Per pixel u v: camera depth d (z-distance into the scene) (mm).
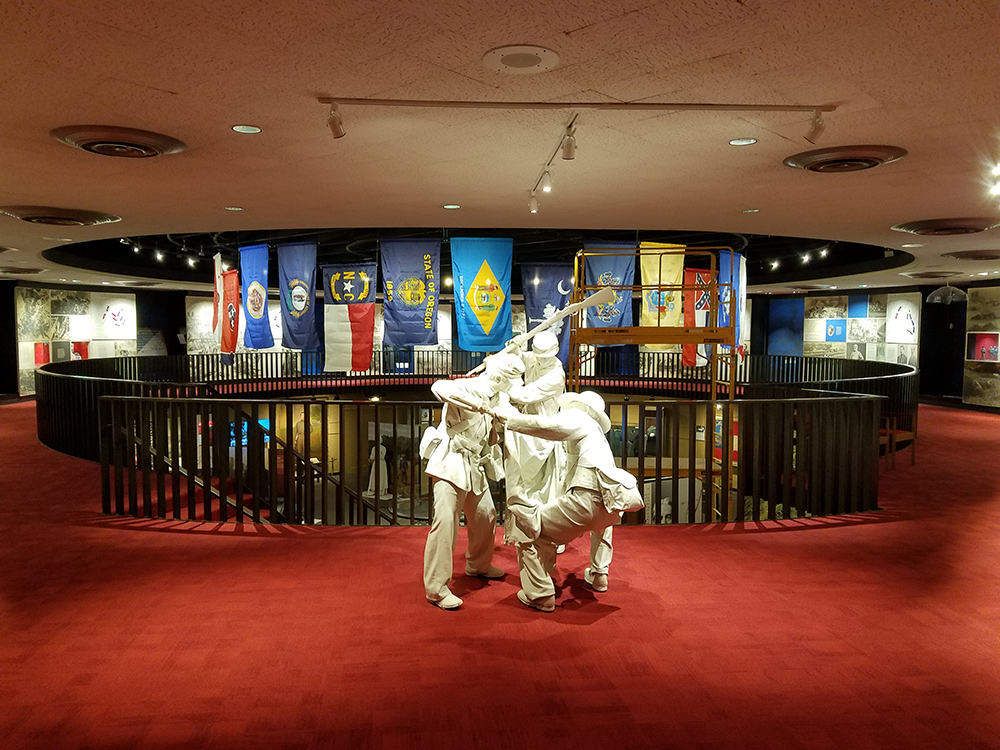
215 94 4340
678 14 3227
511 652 3863
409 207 8508
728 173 6523
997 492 8016
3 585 4840
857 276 18109
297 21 3318
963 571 5262
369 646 3920
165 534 6055
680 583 4930
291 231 17375
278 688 3477
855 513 6953
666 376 19422
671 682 3568
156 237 18266
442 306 24828
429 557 4465
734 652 3893
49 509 6965
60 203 8188
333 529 6188
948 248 12297
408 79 4102
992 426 14750
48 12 3189
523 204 8250
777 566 5316
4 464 9617
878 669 3725
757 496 6637
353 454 17141
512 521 4492
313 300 11961
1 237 11328
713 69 3930
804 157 5805
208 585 4832
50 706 3307
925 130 5059
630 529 6242
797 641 4039
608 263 12406
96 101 4473
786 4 3123
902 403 11789
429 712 3281
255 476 6426
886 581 5031
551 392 4824
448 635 4066
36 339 19734
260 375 20484
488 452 4836
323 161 6125
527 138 5395
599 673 3648
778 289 24016
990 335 18266
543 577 4426
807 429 7398
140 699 3373
